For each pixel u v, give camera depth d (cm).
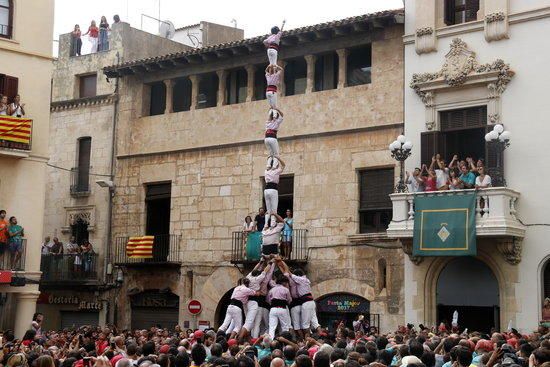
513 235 2638
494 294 2769
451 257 2830
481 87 2831
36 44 3247
